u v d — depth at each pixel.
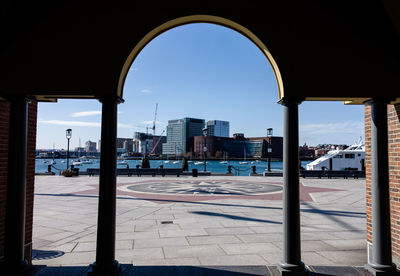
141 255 6.04
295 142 5.03
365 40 5.09
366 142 6.27
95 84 4.97
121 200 13.43
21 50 4.97
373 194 5.23
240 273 5.07
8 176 4.96
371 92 5.05
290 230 4.96
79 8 5.02
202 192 16.36
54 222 9.00
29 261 5.61
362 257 6.02
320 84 5.02
